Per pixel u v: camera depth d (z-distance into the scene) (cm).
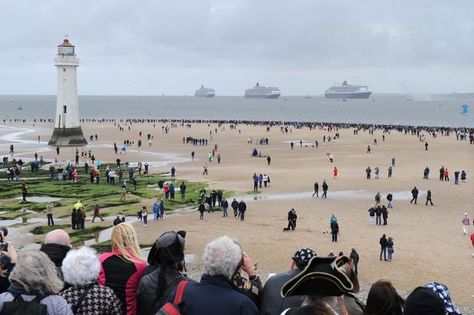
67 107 11225
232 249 729
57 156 9831
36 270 698
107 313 764
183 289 730
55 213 5181
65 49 11031
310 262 670
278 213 5106
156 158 9600
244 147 11369
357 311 823
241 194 6112
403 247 3866
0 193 6191
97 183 6825
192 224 4678
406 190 6328
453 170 7831
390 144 11706
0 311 681
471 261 3512
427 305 682
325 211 5188
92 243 4072
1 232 1173
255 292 847
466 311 2620
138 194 6116
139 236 4266
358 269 3334
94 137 13788
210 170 8000
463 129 15750
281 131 15488
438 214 5053
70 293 767
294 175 7469
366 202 5634
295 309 663
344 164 8581
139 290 807
